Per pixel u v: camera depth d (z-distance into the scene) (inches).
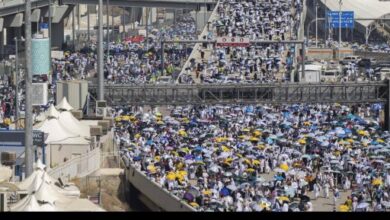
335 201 6993.1
